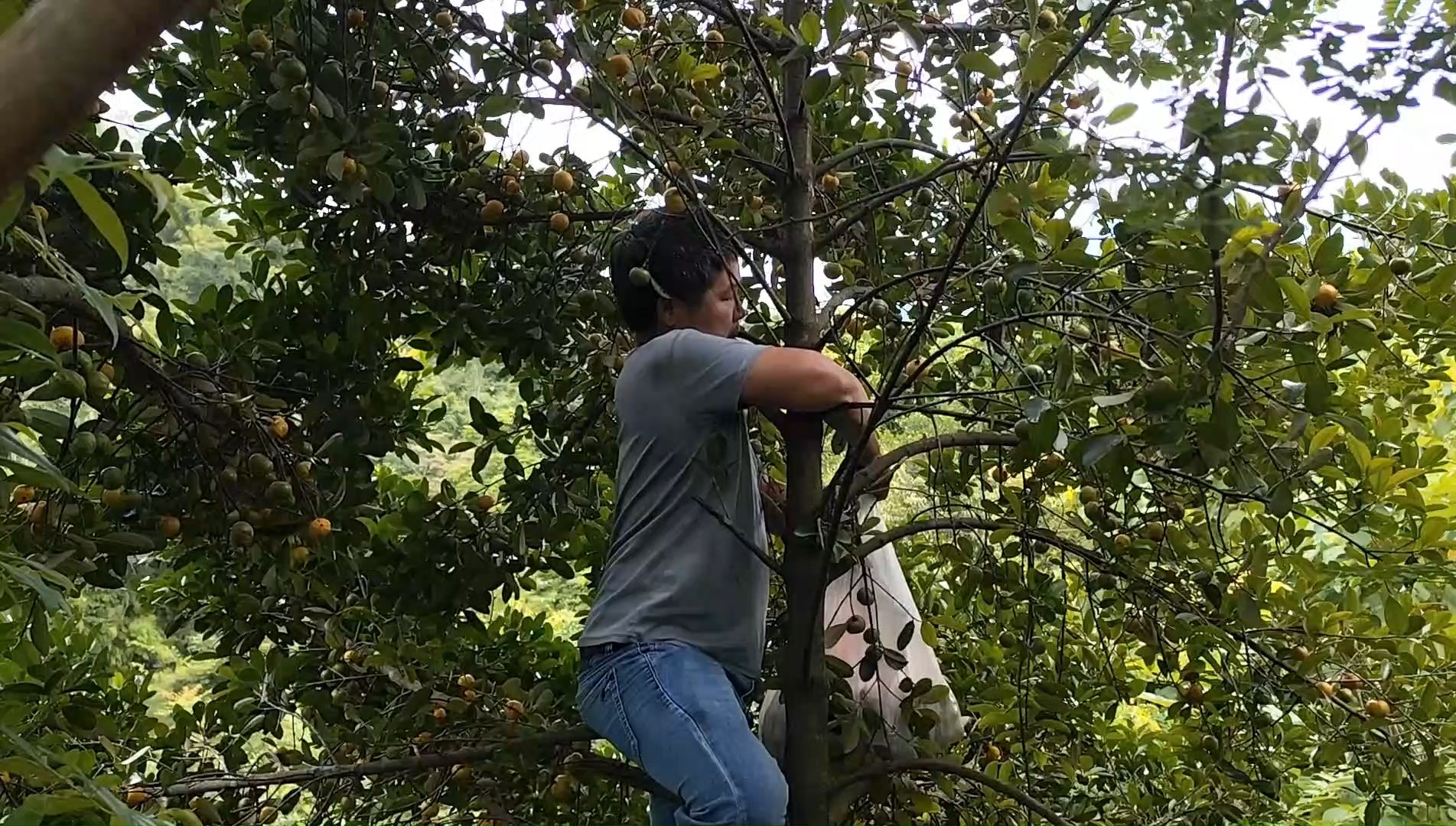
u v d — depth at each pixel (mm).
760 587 1748
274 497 1877
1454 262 1635
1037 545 2268
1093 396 1395
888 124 2486
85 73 509
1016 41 1936
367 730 2281
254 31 1923
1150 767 2512
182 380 1959
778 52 2016
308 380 2223
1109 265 1486
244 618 2381
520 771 2096
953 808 2285
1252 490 1525
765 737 2121
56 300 1531
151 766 2496
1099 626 2316
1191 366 1285
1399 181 1936
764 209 2377
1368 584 1892
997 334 2021
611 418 2418
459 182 2195
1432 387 2404
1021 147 1710
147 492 1976
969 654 2631
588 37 1835
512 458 2455
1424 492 2217
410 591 2355
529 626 2771
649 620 1644
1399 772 1926
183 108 2145
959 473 2576
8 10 792
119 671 2543
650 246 1840
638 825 2391
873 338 2885
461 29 2064
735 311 1971
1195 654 2125
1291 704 2049
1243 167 1040
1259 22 1567
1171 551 2105
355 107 1974
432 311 2418
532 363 2559
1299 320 1361
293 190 2105
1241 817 2223
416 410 2635
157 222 1731
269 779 2025
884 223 2584
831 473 3184
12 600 1275
